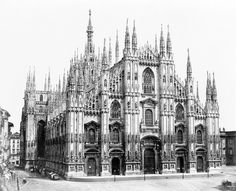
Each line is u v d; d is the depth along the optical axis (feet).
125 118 336.29
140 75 352.08
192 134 362.33
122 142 336.08
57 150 378.73
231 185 292.61
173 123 354.95
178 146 359.87
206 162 368.48
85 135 323.98
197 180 320.09
